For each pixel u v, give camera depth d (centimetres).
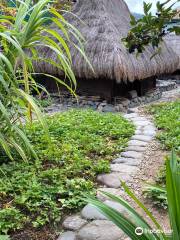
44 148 439
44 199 307
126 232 157
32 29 338
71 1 1014
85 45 832
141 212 307
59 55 331
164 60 977
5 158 385
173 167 153
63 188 331
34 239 262
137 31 229
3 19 337
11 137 358
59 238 263
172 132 527
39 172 363
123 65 773
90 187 341
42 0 336
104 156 443
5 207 292
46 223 281
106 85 869
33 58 362
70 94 916
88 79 892
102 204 166
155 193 323
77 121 595
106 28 845
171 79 1370
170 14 217
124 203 169
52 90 959
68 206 303
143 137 531
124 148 478
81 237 263
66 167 378
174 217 148
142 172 396
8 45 337
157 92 1055
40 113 315
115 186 356
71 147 442
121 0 1007
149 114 728
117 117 642
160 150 474
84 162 399
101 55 800
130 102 894
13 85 331
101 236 263
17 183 329
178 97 1060
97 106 858
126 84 927
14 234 265
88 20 887
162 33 229
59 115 657
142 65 848
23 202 295
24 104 365
